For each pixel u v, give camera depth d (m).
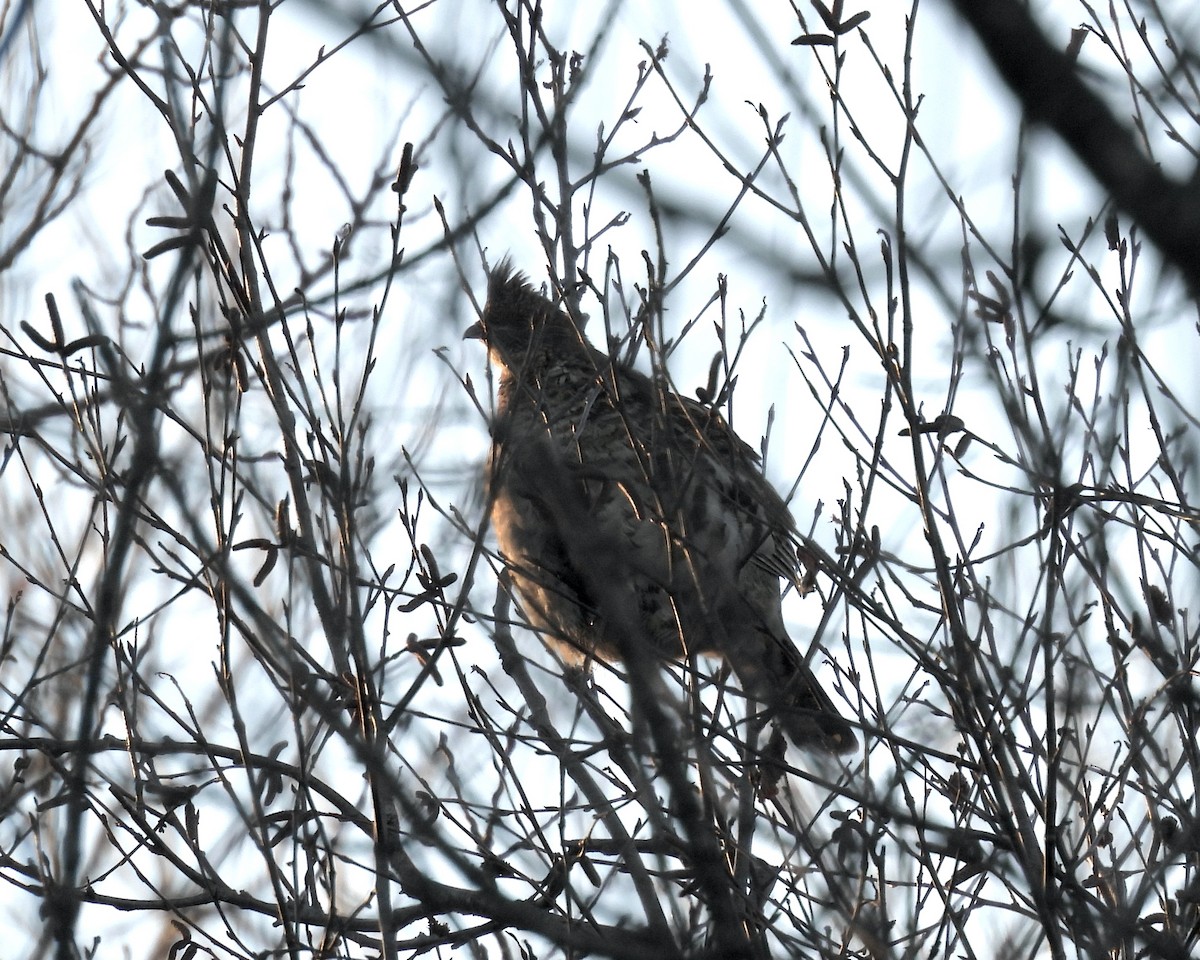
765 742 10.60
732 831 9.40
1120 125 6.22
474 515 9.58
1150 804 9.23
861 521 9.20
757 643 10.54
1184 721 9.30
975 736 9.01
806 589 9.98
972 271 8.88
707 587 10.10
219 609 8.91
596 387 10.45
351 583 8.61
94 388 9.33
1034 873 8.61
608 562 8.40
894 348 8.88
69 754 10.41
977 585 9.14
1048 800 8.70
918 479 8.96
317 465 8.80
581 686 9.55
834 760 9.86
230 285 9.07
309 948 8.71
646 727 8.34
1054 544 8.73
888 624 9.20
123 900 9.70
